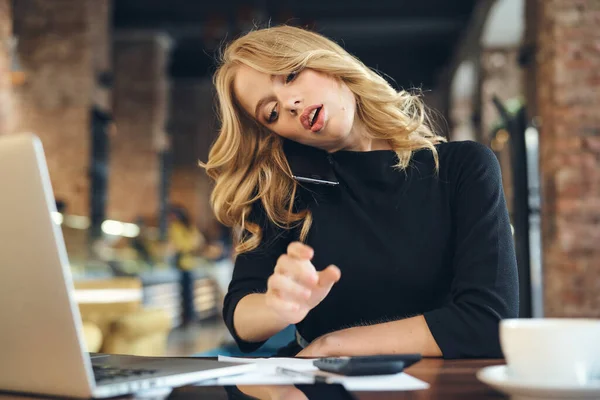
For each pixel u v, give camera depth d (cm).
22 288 76
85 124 752
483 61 888
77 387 76
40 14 757
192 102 1388
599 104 436
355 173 148
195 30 1070
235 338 132
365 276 141
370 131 153
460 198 139
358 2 1016
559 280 433
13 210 74
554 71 442
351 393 78
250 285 145
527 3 518
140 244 793
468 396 76
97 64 783
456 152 145
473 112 952
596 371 73
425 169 145
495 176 139
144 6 1023
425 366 102
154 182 1061
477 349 115
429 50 1225
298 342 151
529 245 418
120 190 1059
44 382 78
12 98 534
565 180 435
